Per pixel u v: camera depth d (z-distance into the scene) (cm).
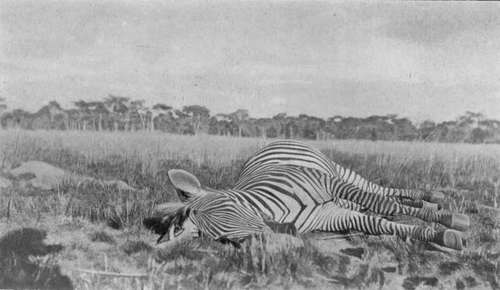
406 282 418
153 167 561
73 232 468
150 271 421
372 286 414
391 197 506
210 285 407
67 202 503
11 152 555
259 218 432
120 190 523
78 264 437
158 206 491
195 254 424
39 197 510
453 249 438
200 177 549
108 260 437
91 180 540
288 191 453
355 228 452
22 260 452
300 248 425
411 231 441
